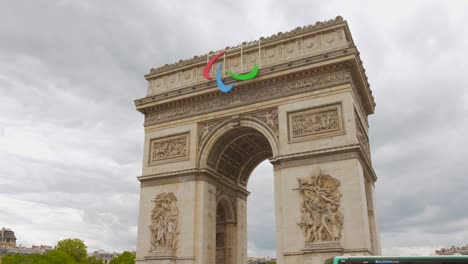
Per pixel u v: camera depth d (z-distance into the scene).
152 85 92.12
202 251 74.94
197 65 87.88
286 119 74.19
